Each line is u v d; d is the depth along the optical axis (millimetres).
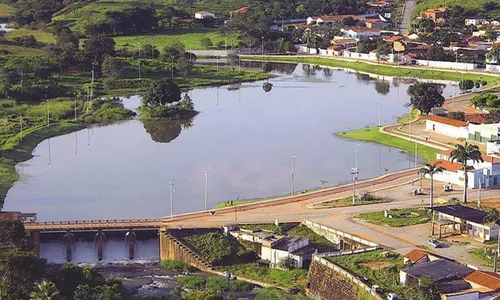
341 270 182125
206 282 193875
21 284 167750
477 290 166750
